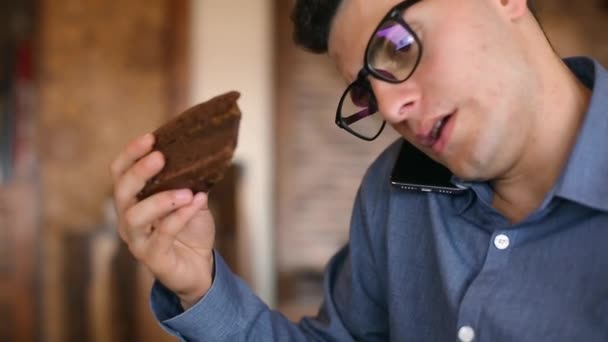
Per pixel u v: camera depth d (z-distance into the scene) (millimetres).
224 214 1936
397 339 773
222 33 2059
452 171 675
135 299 1716
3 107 2020
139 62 2045
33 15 2020
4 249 2033
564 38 1958
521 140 651
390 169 814
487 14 639
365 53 652
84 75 2041
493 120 632
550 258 651
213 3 2053
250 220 2049
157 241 706
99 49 2041
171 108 2047
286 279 1998
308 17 703
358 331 841
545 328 630
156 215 686
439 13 630
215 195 1936
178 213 690
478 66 626
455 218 728
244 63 2059
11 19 2012
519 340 637
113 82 2047
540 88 653
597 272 628
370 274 830
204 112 662
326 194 2006
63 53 2035
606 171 639
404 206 782
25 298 2027
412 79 640
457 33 626
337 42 687
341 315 850
